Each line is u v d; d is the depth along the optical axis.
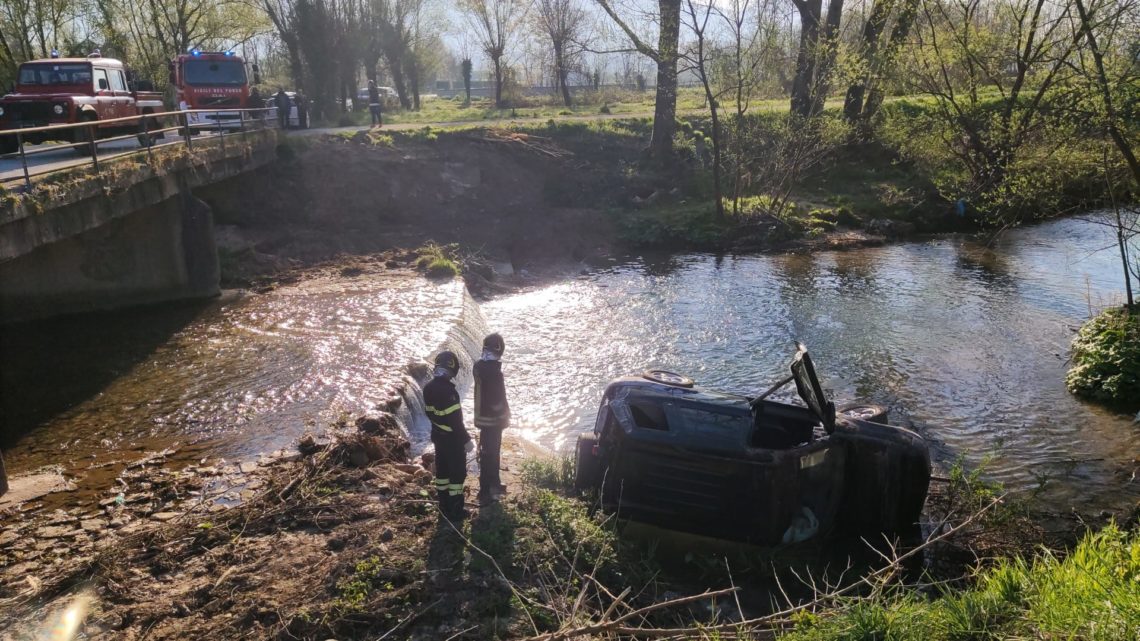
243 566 6.05
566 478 7.82
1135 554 4.92
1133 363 11.30
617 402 7.25
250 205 21.48
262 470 8.00
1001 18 18.53
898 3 20.33
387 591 5.62
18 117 14.77
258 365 11.49
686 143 29.05
